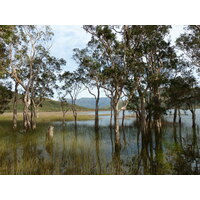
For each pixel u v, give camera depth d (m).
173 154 10.54
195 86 21.00
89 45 21.70
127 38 15.26
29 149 12.88
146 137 16.00
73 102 30.39
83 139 17.17
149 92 20.12
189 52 20.06
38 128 24.73
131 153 12.28
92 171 8.20
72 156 10.91
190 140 15.83
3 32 11.53
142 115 17.03
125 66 14.15
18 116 44.53
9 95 24.77
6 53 19.94
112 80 15.89
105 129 25.17
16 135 18.05
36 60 24.88
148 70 18.36
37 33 23.20
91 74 19.45
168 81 18.86
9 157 10.75
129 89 16.56
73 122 36.56
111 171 8.19
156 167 8.77
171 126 26.20
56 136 18.53
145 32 16.22
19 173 7.71
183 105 24.30
